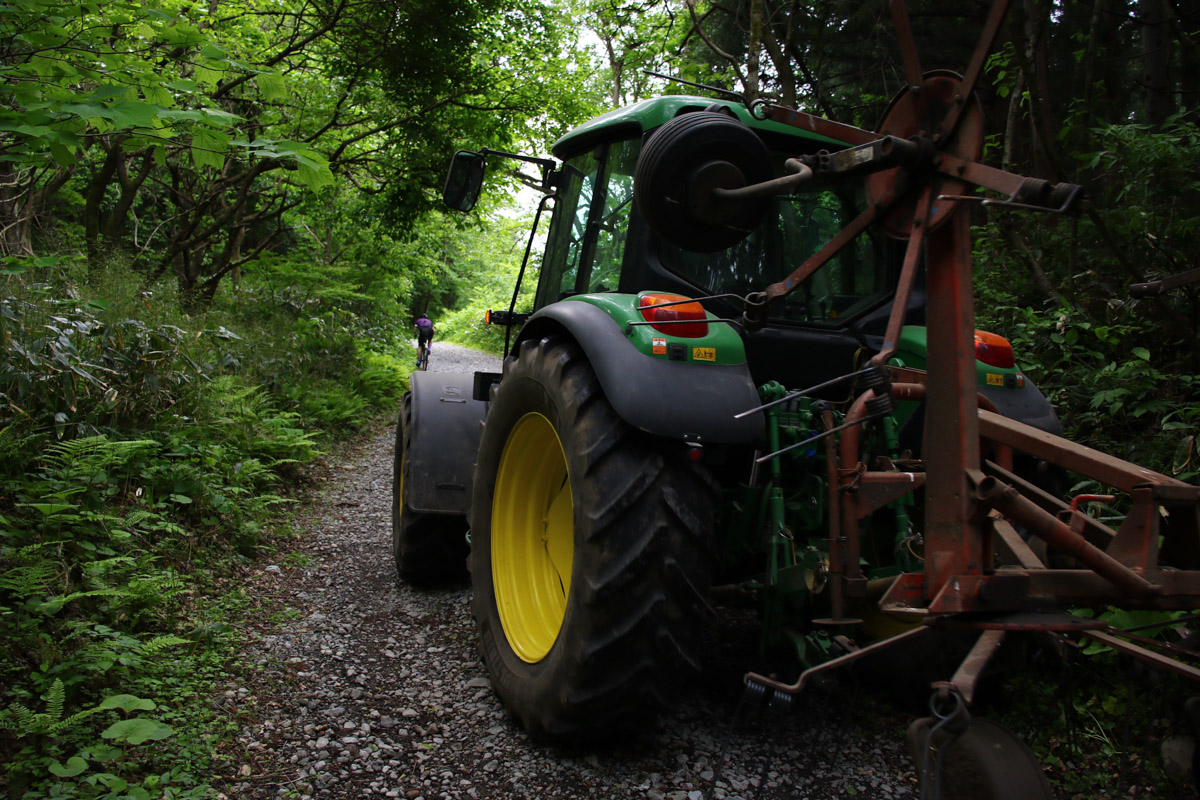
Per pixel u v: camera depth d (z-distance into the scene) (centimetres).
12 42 262
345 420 904
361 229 1430
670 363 240
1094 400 386
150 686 276
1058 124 718
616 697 238
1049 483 287
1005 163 558
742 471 274
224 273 1185
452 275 3531
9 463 376
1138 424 406
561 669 243
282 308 1131
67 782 219
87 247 773
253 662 317
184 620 343
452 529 408
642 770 248
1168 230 426
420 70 1086
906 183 176
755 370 292
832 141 303
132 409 480
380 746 260
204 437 534
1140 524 171
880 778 244
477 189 383
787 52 822
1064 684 243
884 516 276
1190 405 374
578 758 256
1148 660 173
